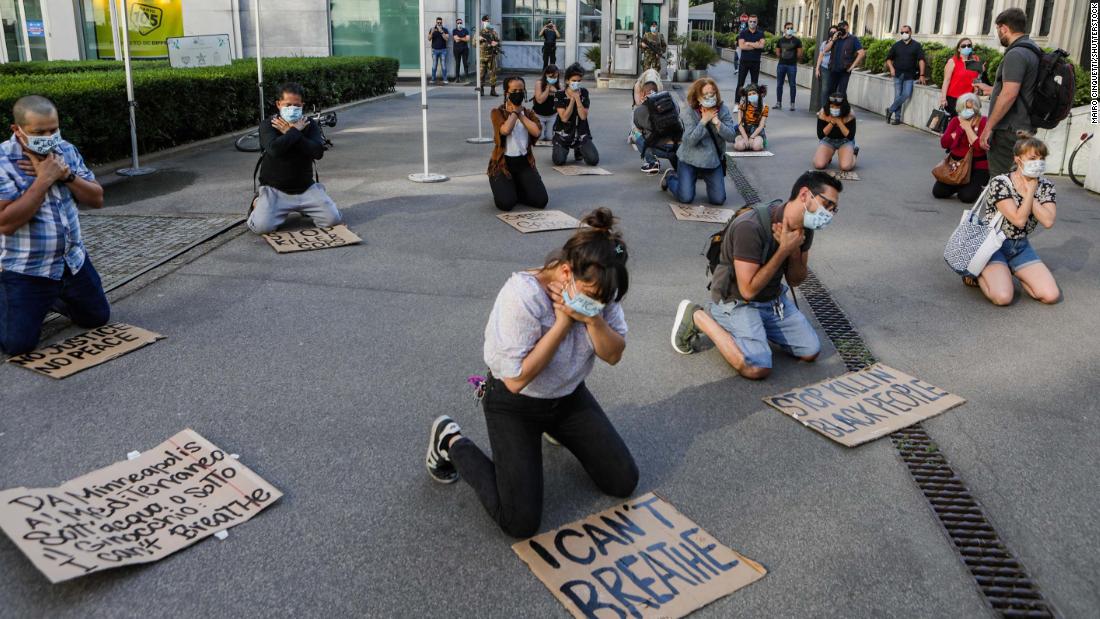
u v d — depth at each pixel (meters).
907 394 4.57
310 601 2.94
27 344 4.84
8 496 3.33
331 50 25.08
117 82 10.43
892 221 8.59
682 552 3.22
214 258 6.80
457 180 10.12
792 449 4.03
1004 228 5.98
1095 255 7.39
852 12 46.56
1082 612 2.97
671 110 9.91
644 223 8.34
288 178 7.37
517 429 3.32
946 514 3.53
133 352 4.98
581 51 28.91
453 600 2.96
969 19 28.48
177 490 3.52
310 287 6.18
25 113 4.53
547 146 13.38
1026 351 5.26
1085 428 4.27
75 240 5.02
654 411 4.39
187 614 2.87
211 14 24.09
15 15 23.55
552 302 3.12
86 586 2.98
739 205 9.29
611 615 2.88
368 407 4.37
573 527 3.36
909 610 2.95
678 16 29.12
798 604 2.97
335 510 3.47
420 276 6.48
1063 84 7.23
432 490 3.64
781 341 5.04
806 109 19.50
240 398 4.43
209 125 12.83
